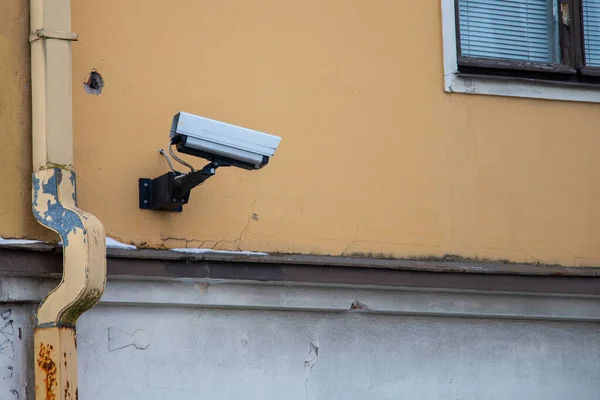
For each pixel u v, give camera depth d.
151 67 13.05
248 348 13.03
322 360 13.40
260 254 13.11
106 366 12.25
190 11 13.37
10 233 11.90
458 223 14.40
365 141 14.09
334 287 13.42
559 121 15.23
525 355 14.54
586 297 14.80
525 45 15.53
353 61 14.19
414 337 13.95
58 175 11.84
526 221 14.77
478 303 14.22
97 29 12.82
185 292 12.66
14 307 11.77
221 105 13.37
